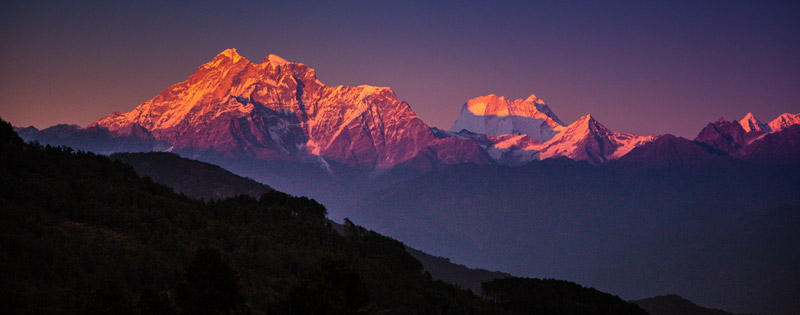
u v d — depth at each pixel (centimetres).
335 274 16550
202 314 16038
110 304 15288
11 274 19312
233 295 16338
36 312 17325
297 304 15562
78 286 19925
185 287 16225
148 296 15912
